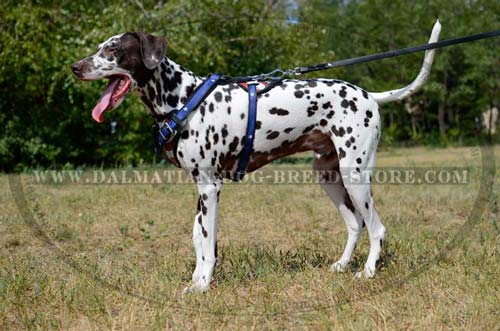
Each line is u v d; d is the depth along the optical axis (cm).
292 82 470
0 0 1349
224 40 1381
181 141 447
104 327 380
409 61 1653
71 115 1452
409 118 2773
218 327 379
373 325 370
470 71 2450
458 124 2767
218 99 452
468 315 380
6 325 388
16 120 1466
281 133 466
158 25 1274
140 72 444
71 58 1298
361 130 470
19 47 1327
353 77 1752
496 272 463
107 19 1305
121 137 1487
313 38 1578
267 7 1516
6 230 688
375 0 1922
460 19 2272
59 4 1409
